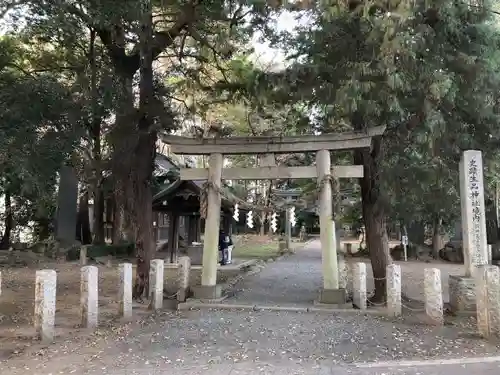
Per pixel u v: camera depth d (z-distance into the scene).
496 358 6.48
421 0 8.45
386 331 8.29
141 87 12.18
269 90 10.23
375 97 9.16
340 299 10.63
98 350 7.06
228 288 13.88
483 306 7.78
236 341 7.62
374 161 11.62
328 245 10.93
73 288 14.20
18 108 9.71
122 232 28.28
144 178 12.34
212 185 11.75
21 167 9.52
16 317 9.77
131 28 11.32
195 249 23.16
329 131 13.55
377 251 11.60
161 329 8.47
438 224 25.38
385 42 7.92
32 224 27.02
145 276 12.06
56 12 9.90
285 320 9.30
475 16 9.51
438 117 9.02
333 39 9.77
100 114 11.53
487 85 9.39
